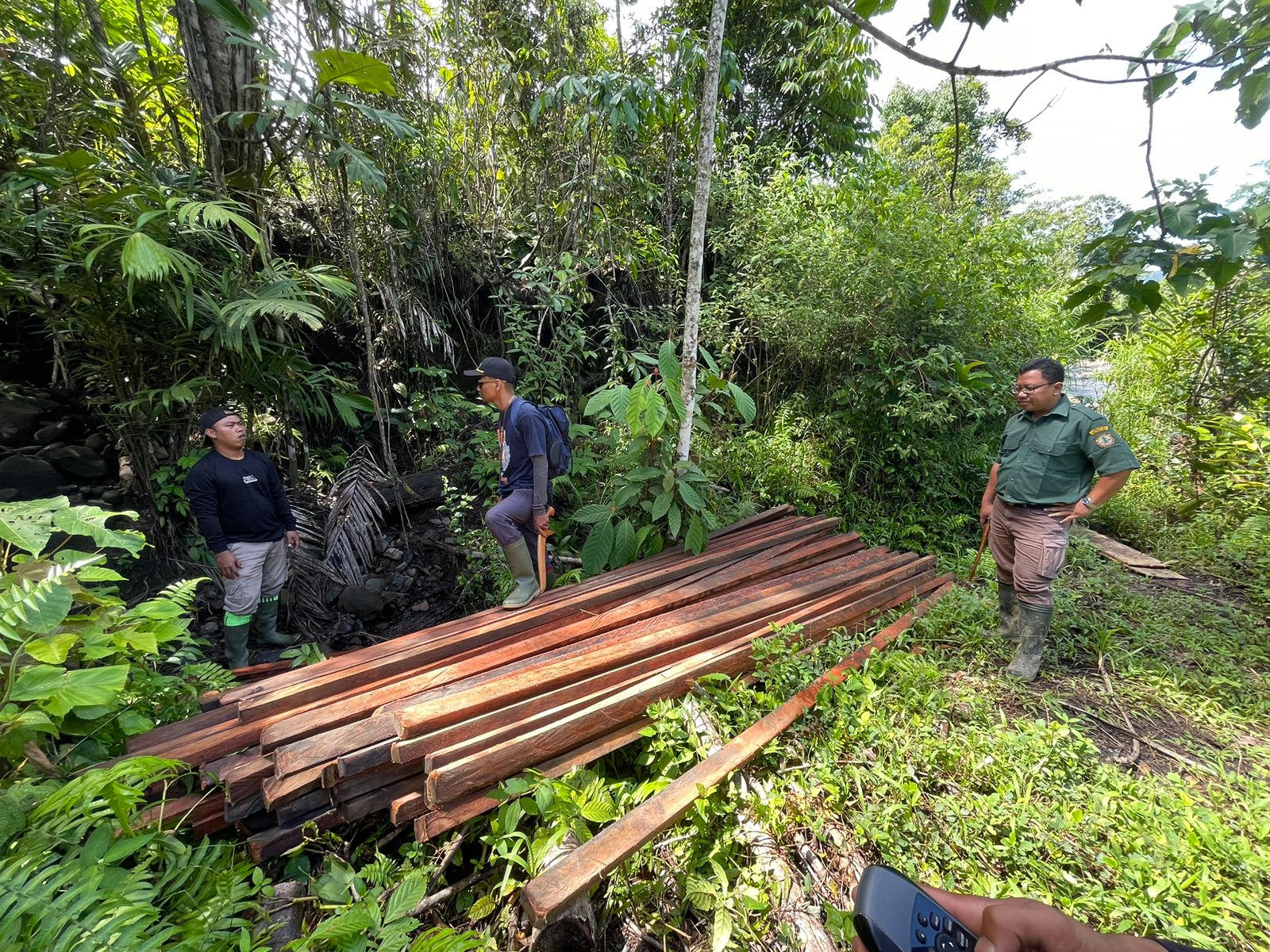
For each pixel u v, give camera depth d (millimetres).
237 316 3125
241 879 1548
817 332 5078
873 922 814
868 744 2164
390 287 4777
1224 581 4344
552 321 5387
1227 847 1744
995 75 1646
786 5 6906
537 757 1936
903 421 4883
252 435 4020
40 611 1520
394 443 5125
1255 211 1277
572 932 1568
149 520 3707
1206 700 2793
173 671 3119
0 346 3920
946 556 4613
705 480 3584
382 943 1390
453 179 5184
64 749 1839
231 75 3525
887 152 8805
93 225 2814
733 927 1625
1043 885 1674
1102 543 4945
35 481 3535
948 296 5004
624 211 5914
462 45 5062
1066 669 3154
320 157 3926
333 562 3988
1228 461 5043
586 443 4848
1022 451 3061
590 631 2684
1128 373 6859
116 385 3516
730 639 2709
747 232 5805
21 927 1030
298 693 2156
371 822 2033
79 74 3314
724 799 1928
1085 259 1603
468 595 4094
